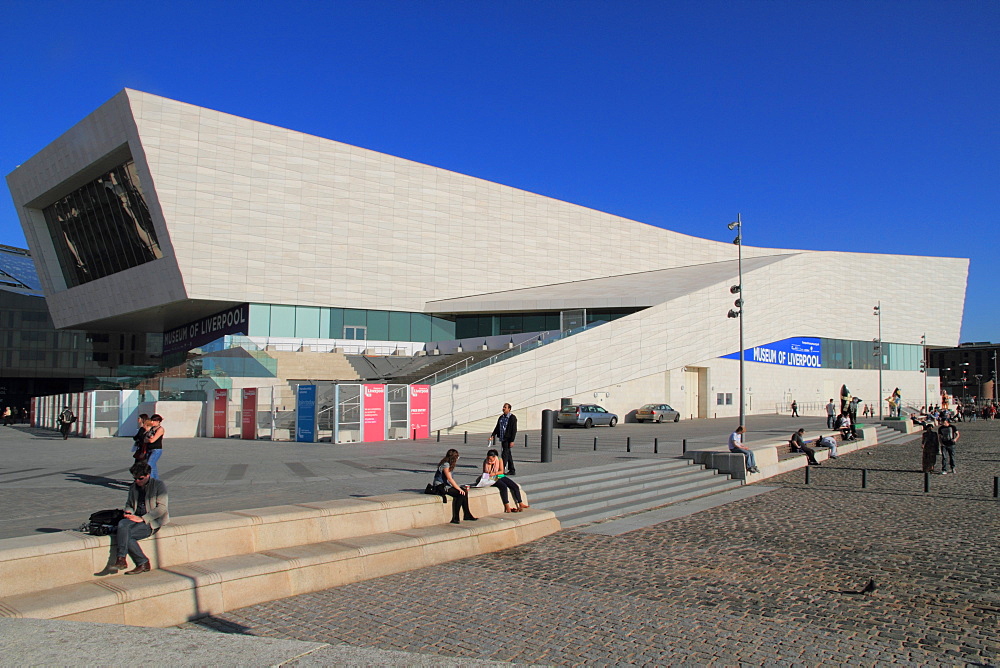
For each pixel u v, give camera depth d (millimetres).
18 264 83562
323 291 47844
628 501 15500
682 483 18078
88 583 7316
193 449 23703
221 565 8203
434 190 53188
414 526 10930
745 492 18062
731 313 29547
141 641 4883
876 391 66938
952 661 6516
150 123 41062
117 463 18891
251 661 4469
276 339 46250
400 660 4496
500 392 36312
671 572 9875
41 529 9141
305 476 15609
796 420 46781
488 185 56125
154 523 8039
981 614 7973
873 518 14250
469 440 28344
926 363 73938
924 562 10484
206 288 43375
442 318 53562
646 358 44500
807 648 6852
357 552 9289
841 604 8359
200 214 43000
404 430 29328
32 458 20531
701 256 71062
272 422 28312
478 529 11039
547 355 38969
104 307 51188
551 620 7680
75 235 52250
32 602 6586
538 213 58688
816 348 62062
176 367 38031
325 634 7160
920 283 70312
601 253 62531
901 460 26609
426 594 8672
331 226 48312
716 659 6543
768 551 11219
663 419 42750
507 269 56562
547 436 19469
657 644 6938
